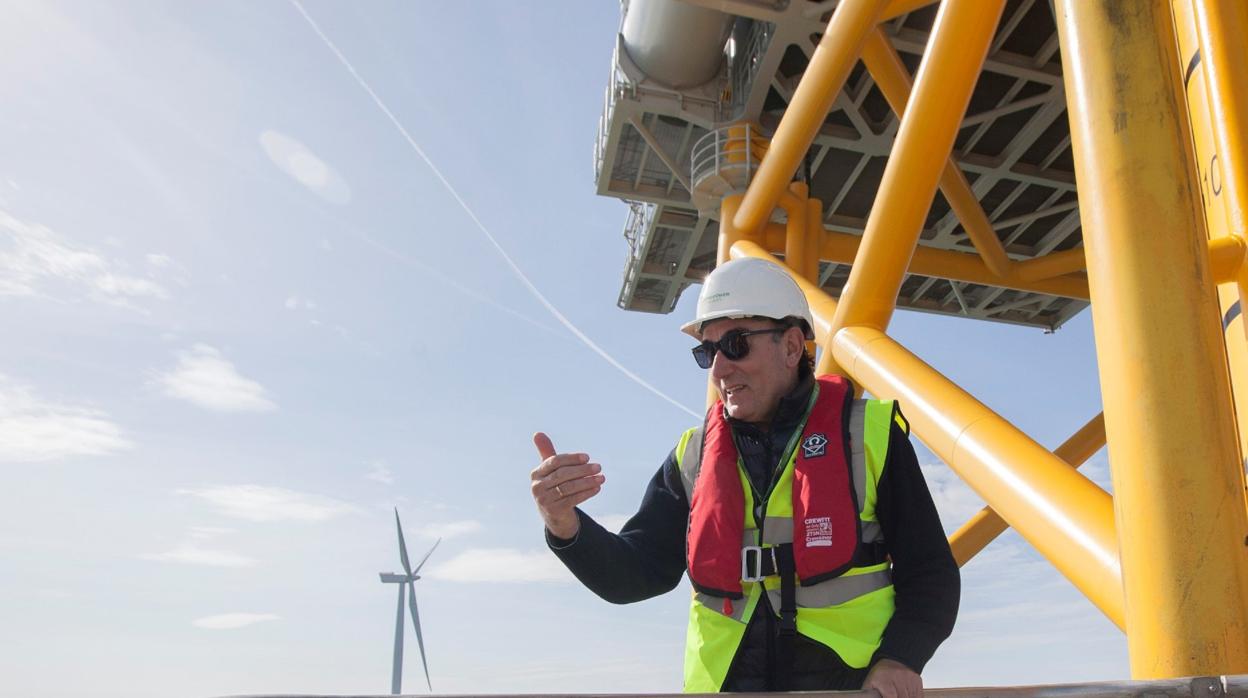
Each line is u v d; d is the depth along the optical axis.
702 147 12.38
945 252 13.27
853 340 6.64
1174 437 2.59
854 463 2.64
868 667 2.43
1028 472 4.33
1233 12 3.82
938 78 5.95
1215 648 2.48
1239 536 2.55
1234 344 3.71
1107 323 2.78
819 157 14.41
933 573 2.47
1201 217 2.80
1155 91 2.81
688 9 11.95
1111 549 3.66
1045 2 11.84
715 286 3.04
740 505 2.72
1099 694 1.86
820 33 11.40
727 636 2.64
